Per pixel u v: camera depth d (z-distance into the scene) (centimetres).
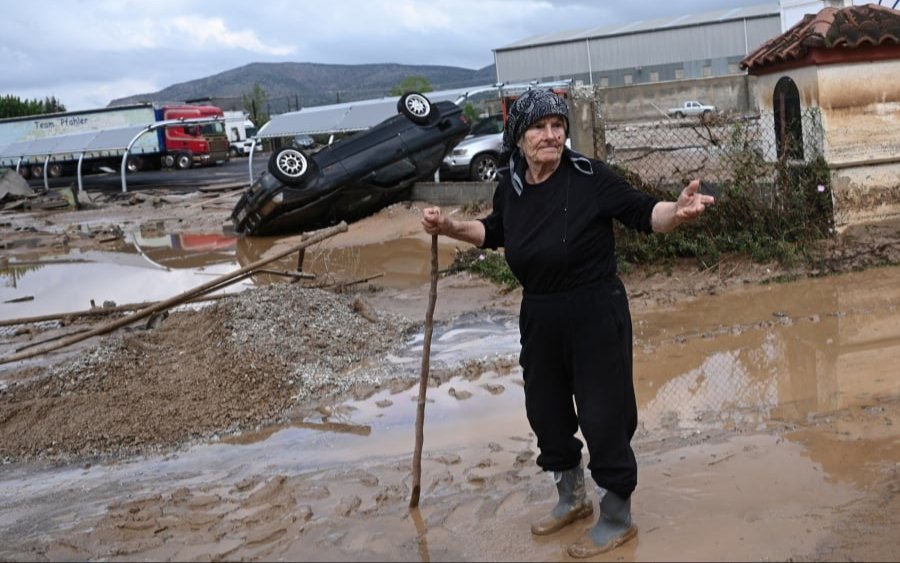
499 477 507
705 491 463
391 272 1238
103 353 802
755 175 1005
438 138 1750
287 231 1731
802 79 1024
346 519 464
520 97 410
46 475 599
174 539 460
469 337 845
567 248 399
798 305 834
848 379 630
